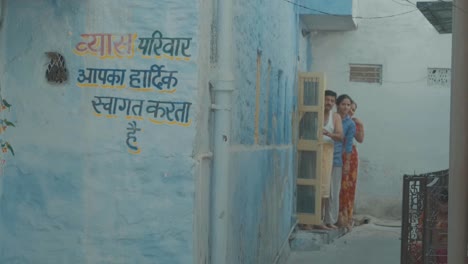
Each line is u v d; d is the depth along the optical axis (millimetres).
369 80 14945
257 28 8195
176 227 5301
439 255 7172
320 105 12969
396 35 14773
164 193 5309
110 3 5352
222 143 5918
